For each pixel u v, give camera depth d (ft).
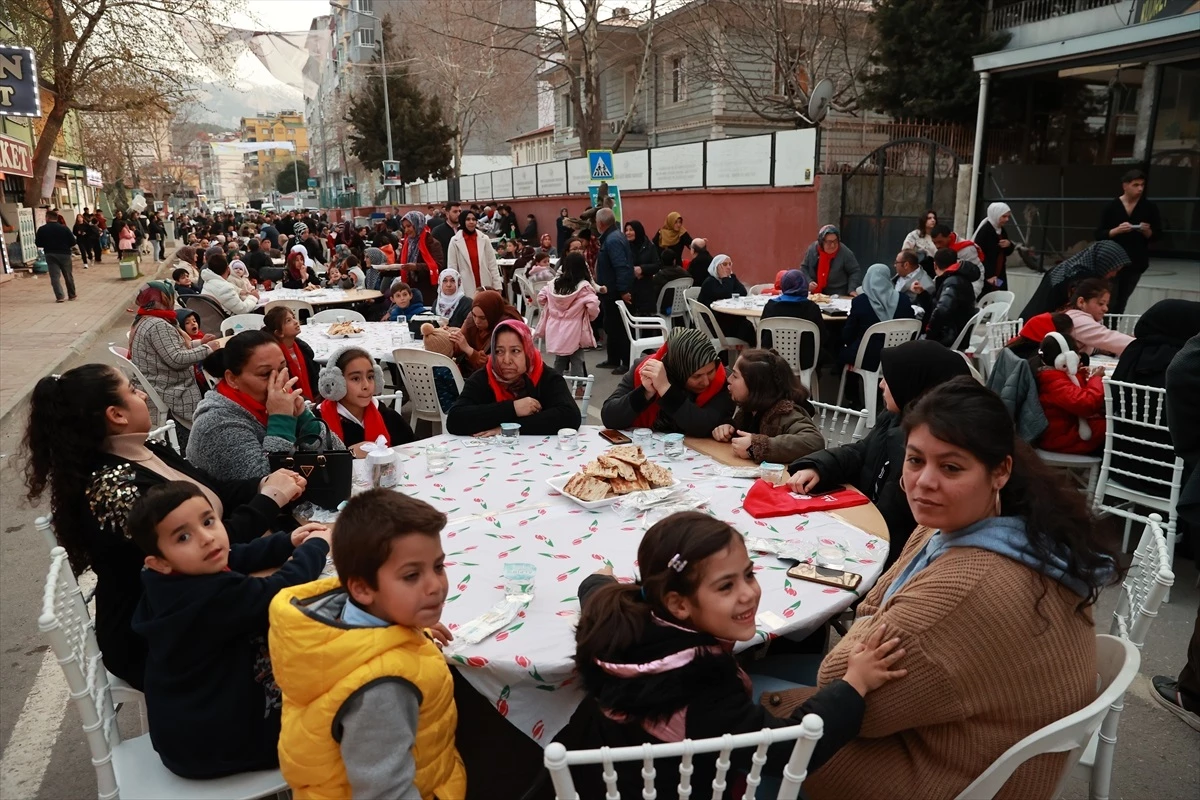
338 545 5.42
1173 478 12.60
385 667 5.23
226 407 10.25
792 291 22.30
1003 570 5.01
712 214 53.11
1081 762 6.73
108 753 6.48
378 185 146.20
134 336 19.10
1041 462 5.51
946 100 52.44
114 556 7.51
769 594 7.07
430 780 5.70
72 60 64.18
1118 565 5.37
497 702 6.40
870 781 5.48
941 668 4.99
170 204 235.40
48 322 43.11
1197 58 38.34
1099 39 31.53
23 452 7.76
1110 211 25.58
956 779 5.18
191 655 6.42
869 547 8.02
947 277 22.74
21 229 72.33
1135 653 5.45
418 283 34.14
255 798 6.44
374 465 9.96
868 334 21.15
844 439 20.71
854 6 58.85
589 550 8.02
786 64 56.75
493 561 7.80
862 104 57.82
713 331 26.43
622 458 9.58
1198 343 10.15
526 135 136.77
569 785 4.35
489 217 80.94
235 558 7.55
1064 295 18.88
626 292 29.12
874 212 43.45
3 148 58.95
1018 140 51.24
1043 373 14.65
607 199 45.16
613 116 96.37
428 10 100.17
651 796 4.60
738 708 5.30
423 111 126.11
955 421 5.20
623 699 5.35
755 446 10.78
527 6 118.32
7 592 13.56
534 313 35.14
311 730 5.25
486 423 12.87
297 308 29.86
